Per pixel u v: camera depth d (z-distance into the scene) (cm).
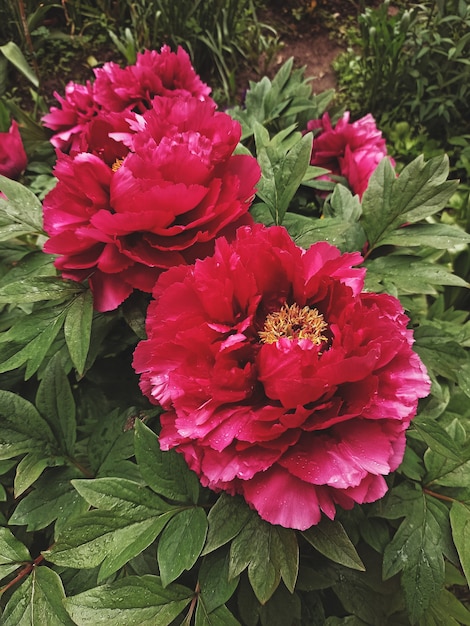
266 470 28
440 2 92
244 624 39
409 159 97
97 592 29
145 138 36
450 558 33
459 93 94
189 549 29
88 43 104
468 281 65
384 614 38
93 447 36
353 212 42
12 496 42
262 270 31
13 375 44
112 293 34
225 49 100
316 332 30
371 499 28
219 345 29
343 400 29
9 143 55
